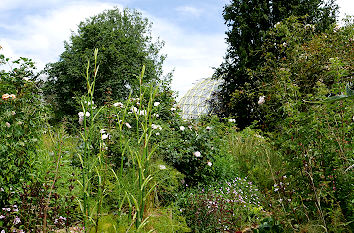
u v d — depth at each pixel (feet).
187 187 13.71
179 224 9.77
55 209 7.79
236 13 45.88
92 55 40.60
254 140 21.07
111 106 15.39
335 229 7.10
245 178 15.30
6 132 8.95
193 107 80.33
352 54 13.89
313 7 41.19
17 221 7.73
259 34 40.86
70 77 40.42
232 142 20.34
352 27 17.89
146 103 18.07
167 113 18.28
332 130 8.29
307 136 8.49
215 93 47.55
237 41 45.14
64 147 10.79
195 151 14.44
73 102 38.73
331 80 14.88
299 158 8.66
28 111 10.30
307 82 16.12
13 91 10.32
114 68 41.81
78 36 45.70
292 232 8.04
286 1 42.32
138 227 5.84
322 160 8.53
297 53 16.75
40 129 10.61
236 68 43.19
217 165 15.01
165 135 14.55
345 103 8.23
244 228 10.64
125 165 11.95
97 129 13.08
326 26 38.34
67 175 9.72
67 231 7.66
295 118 8.85
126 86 43.96
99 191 6.98
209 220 10.43
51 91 41.24
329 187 8.01
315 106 8.96
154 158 12.23
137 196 9.04
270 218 9.27
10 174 8.66
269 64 21.11
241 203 12.04
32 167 9.67
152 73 47.42
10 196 8.63
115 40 45.44
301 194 8.63
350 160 7.75
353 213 7.48
